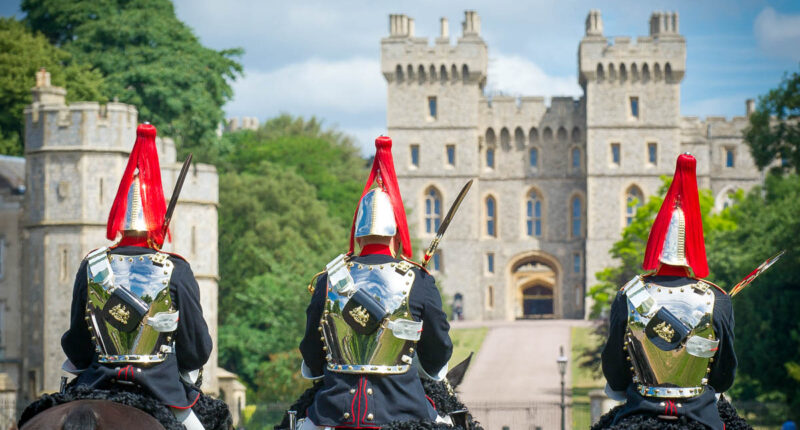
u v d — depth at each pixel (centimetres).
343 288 767
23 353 6009
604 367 826
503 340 9888
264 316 7356
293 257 7988
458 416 820
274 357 6938
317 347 788
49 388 5747
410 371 773
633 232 8294
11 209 6319
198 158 9019
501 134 12775
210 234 6234
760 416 5231
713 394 802
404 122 12394
